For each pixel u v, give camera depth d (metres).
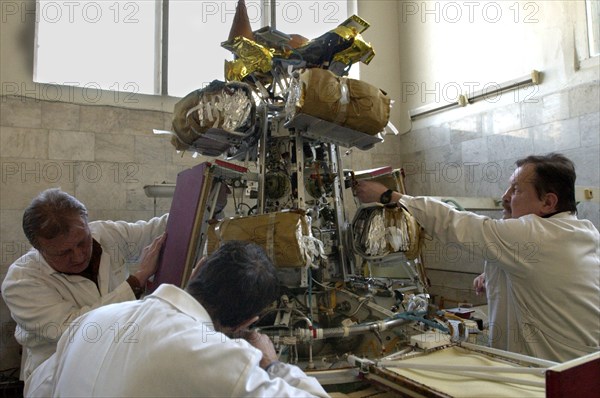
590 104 2.54
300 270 1.36
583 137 2.57
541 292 1.38
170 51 3.45
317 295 1.47
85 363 0.87
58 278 1.45
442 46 3.60
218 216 1.62
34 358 1.44
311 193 1.55
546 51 2.79
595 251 1.45
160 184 2.95
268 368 0.96
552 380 0.80
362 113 1.33
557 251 1.35
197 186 1.40
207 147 1.56
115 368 0.81
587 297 1.37
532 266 1.37
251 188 1.68
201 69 3.54
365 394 1.21
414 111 3.83
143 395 0.76
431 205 1.47
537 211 1.48
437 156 3.60
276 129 1.54
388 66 4.02
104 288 1.58
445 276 3.48
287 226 1.21
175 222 1.52
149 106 3.31
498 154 3.08
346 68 1.66
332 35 1.54
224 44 1.57
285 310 1.35
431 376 1.09
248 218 1.29
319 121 1.33
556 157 1.50
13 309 1.38
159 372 0.77
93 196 3.12
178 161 3.35
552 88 2.74
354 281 1.57
